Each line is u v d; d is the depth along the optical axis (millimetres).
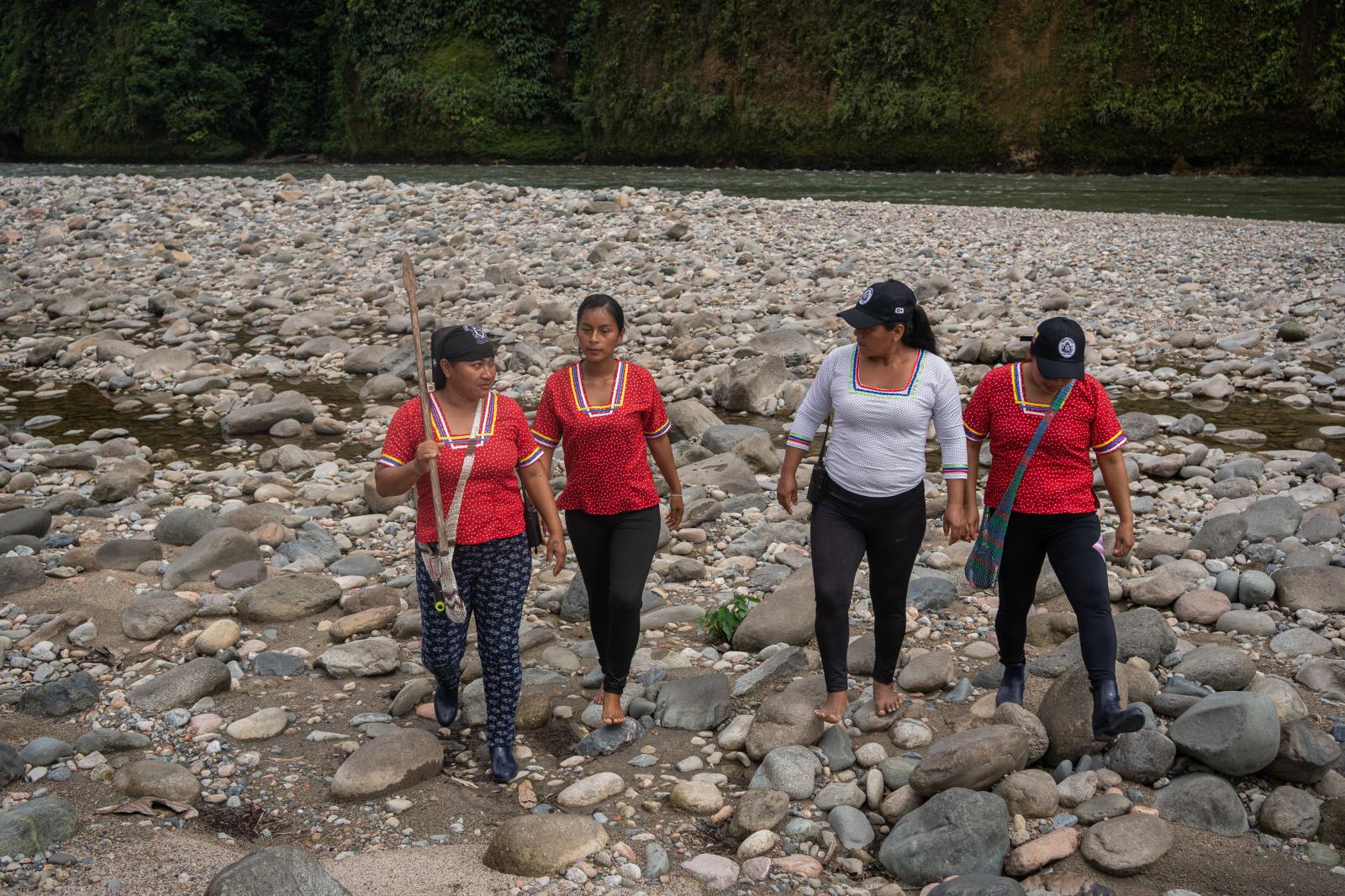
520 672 4328
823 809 3992
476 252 16188
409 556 6703
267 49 45125
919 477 4234
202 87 43406
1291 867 3605
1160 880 3578
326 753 4445
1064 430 4164
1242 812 3820
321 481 8266
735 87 36031
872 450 4188
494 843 3697
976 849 3646
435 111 40344
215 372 11352
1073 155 31047
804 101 34844
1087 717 4238
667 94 36938
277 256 16219
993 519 4320
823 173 33125
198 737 4543
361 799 4098
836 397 4254
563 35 40344
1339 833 3725
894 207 20156
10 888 3455
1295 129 28547
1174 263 14820
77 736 4559
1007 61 31625
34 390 11172
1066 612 5504
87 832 3832
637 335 12305
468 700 4805
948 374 4219
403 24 40812
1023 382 4223
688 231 16516
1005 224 18188
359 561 6477
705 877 3627
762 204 19562
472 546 4184
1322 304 12414
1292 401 9719
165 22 43219
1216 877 3568
